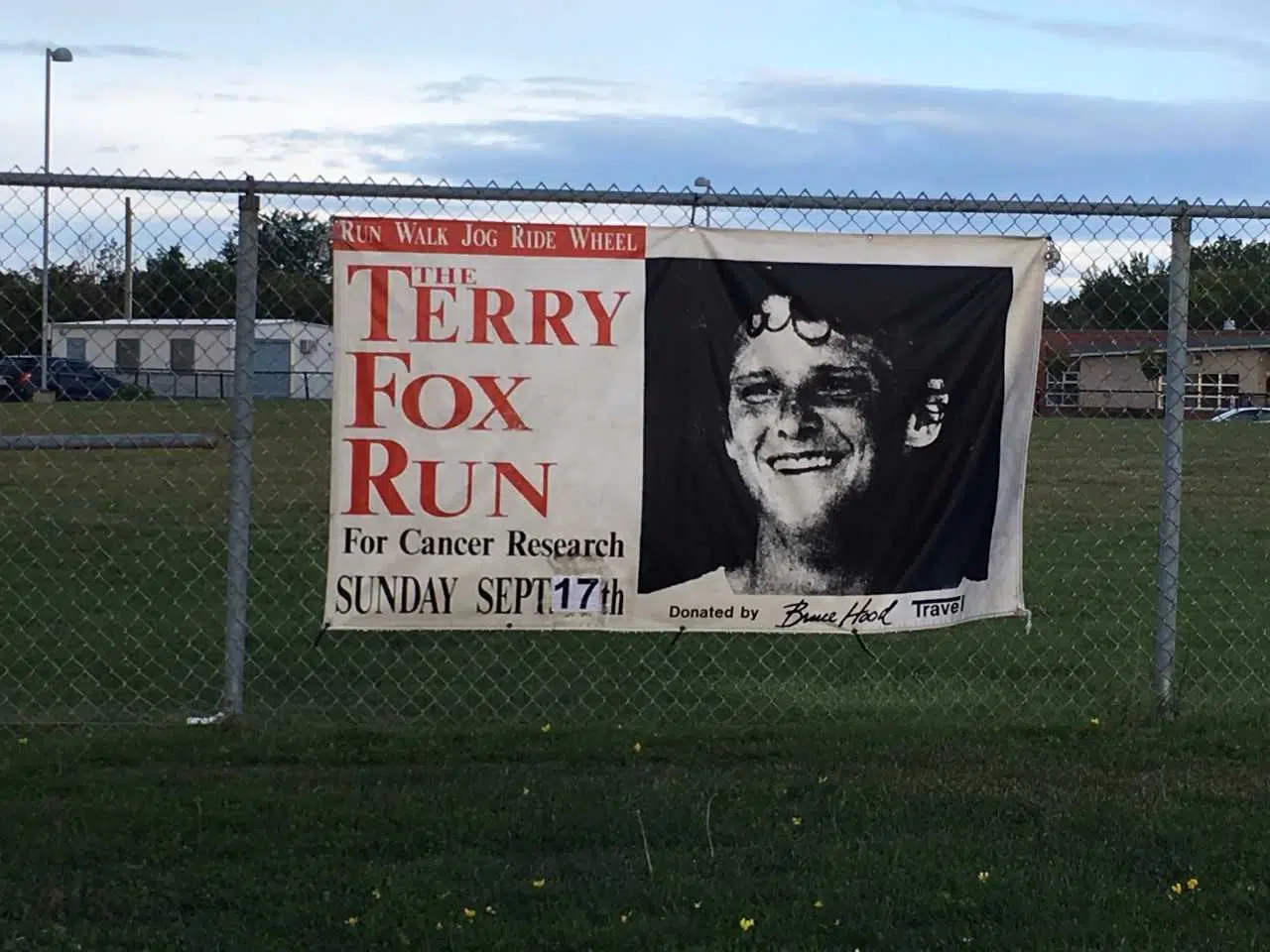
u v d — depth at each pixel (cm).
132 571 1030
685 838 477
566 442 568
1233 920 416
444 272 561
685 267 570
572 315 566
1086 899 429
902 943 400
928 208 581
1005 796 520
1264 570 1151
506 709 655
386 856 460
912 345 582
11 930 400
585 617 574
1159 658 629
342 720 621
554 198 564
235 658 593
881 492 584
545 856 462
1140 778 543
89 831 471
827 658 768
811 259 576
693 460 574
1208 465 2052
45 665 730
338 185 560
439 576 566
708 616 579
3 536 1186
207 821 482
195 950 392
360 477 562
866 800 515
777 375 576
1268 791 529
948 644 812
